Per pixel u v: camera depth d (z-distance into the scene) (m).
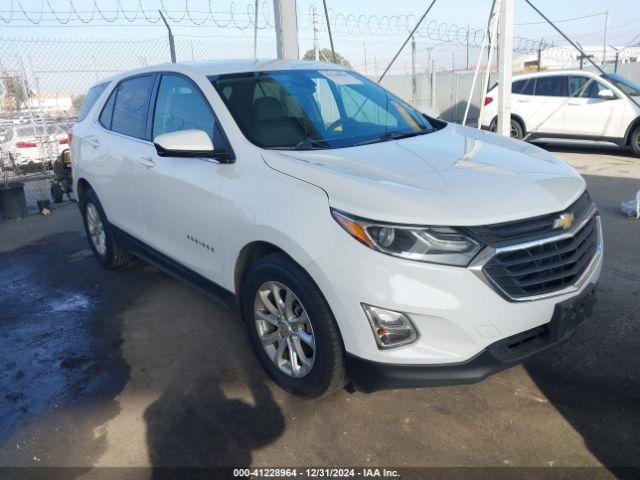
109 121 4.85
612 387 3.10
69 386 3.43
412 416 2.96
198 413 3.08
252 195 3.05
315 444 2.79
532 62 19.47
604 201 7.05
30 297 4.91
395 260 2.44
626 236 5.60
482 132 3.90
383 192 2.58
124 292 4.86
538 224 2.57
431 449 2.71
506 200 2.59
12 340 4.09
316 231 2.66
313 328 2.79
